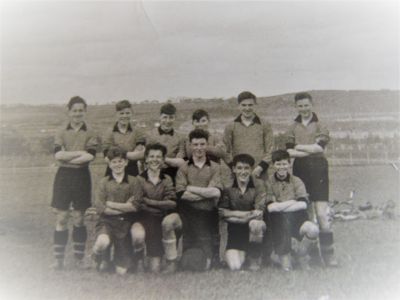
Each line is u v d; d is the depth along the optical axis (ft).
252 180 33.22
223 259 33.32
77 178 33.42
